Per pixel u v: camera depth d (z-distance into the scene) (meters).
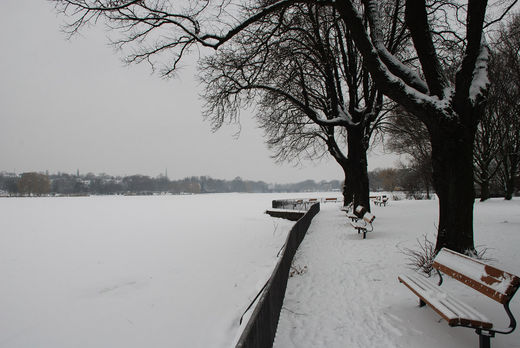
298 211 24.72
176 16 8.54
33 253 13.66
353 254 7.86
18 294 8.45
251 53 10.85
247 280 8.55
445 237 5.95
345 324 4.03
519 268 5.56
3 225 23.92
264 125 18.31
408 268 6.13
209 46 8.15
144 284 8.98
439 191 6.12
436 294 3.63
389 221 14.14
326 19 12.15
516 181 28.64
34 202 60.25
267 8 7.52
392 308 4.36
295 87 15.89
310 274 6.50
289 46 12.37
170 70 9.58
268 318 3.48
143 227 22.41
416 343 3.39
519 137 20.55
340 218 17.77
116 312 7.03
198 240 16.33
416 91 6.17
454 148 5.80
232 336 5.26
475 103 5.75
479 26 5.35
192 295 7.72
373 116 15.77
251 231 19.25
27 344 5.75
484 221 12.10
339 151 22.56
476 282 3.25
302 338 3.77
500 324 3.59
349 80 15.51
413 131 20.56
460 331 3.56
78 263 11.83
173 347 5.26
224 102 12.17
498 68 15.49
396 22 13.10
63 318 6.84
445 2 10.06
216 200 67.50
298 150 22.77
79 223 25.23
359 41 6.33
